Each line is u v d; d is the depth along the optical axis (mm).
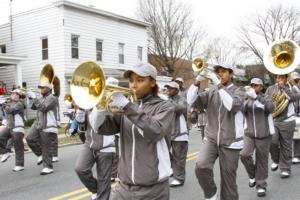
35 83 22875
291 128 7430
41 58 22422
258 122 6223
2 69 24562
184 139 6953
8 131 8805
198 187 6891
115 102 2996
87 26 22406
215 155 5121
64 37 21219
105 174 5570
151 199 3291
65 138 14484
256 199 6117
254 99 6172
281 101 7402
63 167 9078
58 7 21297
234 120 5004
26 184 7465
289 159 7453
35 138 8961
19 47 23672
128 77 3348
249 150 6316
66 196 6570
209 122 5188
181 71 36969
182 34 37312
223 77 5059
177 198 6242
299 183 7031
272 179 7367
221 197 5156
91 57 22703
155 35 36281
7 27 24234
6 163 9609
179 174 6953
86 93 3037
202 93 5227
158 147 3303
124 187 3367
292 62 7273
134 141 3273
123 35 24969
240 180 7312
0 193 6840
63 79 21234
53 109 8414
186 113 7047
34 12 22547
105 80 2928
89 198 6434
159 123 3119
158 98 3354
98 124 3283
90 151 5578
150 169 3250
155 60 36500
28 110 21859
